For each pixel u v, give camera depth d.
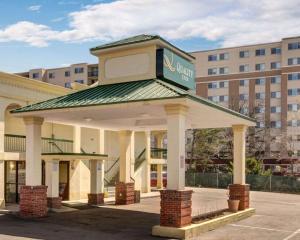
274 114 88.75
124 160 28.22
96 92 19.88
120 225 19.16
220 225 19.88
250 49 92.56
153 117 21.44
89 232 17.23
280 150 83.50
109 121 23.48
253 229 19.61
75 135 31.30
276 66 89.88
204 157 65.69
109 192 33.19
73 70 107.25
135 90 18.31
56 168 24.83
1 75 24.50
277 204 34.06
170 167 16.80
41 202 20.95
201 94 96.12
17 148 27.03
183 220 16.69
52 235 16.33
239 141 23.83
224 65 94.56
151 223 19.84
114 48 20.38
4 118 24.92
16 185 26.73
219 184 54.62
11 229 17.38
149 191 38.62
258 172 54.47
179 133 16.72
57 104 19.56
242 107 78.81
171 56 19.94
